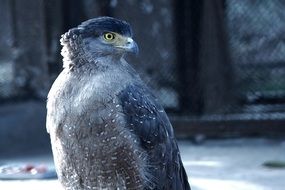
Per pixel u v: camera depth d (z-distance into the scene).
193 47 14.89
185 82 14.95
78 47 7.51
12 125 14.99
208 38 14.75
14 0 15.56
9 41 15.84
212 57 14.80
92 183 7.52
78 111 7.34
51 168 12.29
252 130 14.52
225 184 11.09
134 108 7.50
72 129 7.38
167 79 15.05
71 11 14.88
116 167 7.46
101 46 7.52
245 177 11.53
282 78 14.88
